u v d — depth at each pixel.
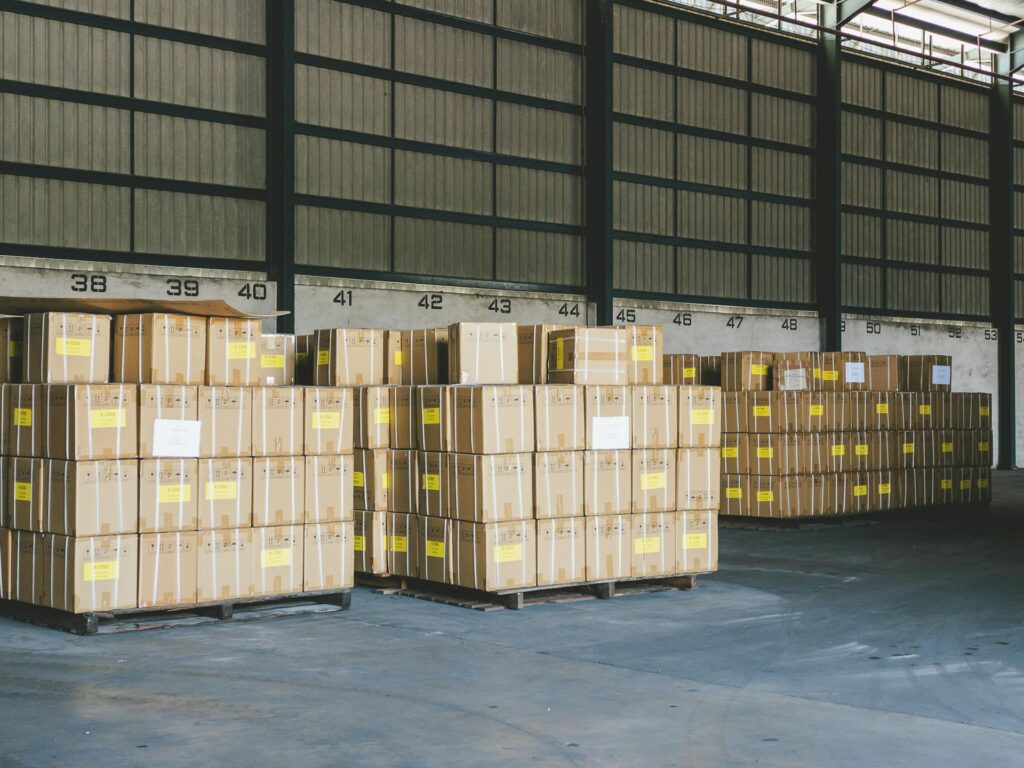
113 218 11.80
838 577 8.87
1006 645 6.36
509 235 14.91
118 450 6.53
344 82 13.41
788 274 18.02
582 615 7.21
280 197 12.80
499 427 7.31
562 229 15.38
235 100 12.60
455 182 14.39
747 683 5.44
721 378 12.60
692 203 16.83
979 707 5.01
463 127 14.45
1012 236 21.17
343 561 7.34
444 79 14.27
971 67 20.12
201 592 6.79
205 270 12.34
